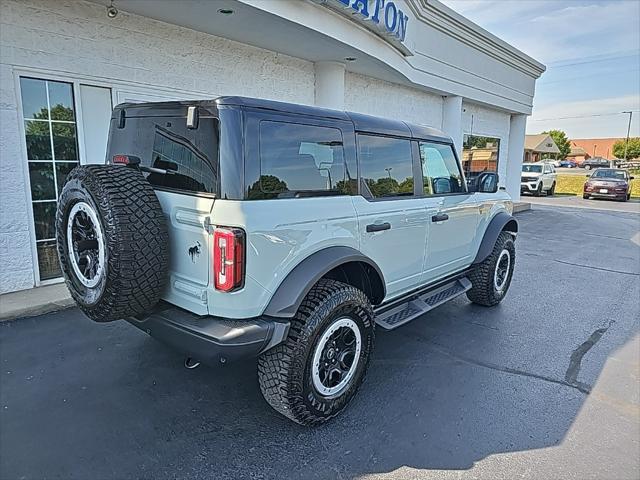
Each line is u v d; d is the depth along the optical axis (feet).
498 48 42.34
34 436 8.30
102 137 17.43
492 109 46.88
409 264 11.61
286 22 18.69
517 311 16.06
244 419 9.05
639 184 98.32
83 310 8.46
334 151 9.39
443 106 38.88
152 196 8.07
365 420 9.14
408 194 11.60
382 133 10.75
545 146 206.08
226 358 7.57
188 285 8.00
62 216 8.59
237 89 22.20
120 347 12.04
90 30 16.49
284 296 8.03
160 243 7.93
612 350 12.81
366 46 23.90
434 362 11.78
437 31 33.99
